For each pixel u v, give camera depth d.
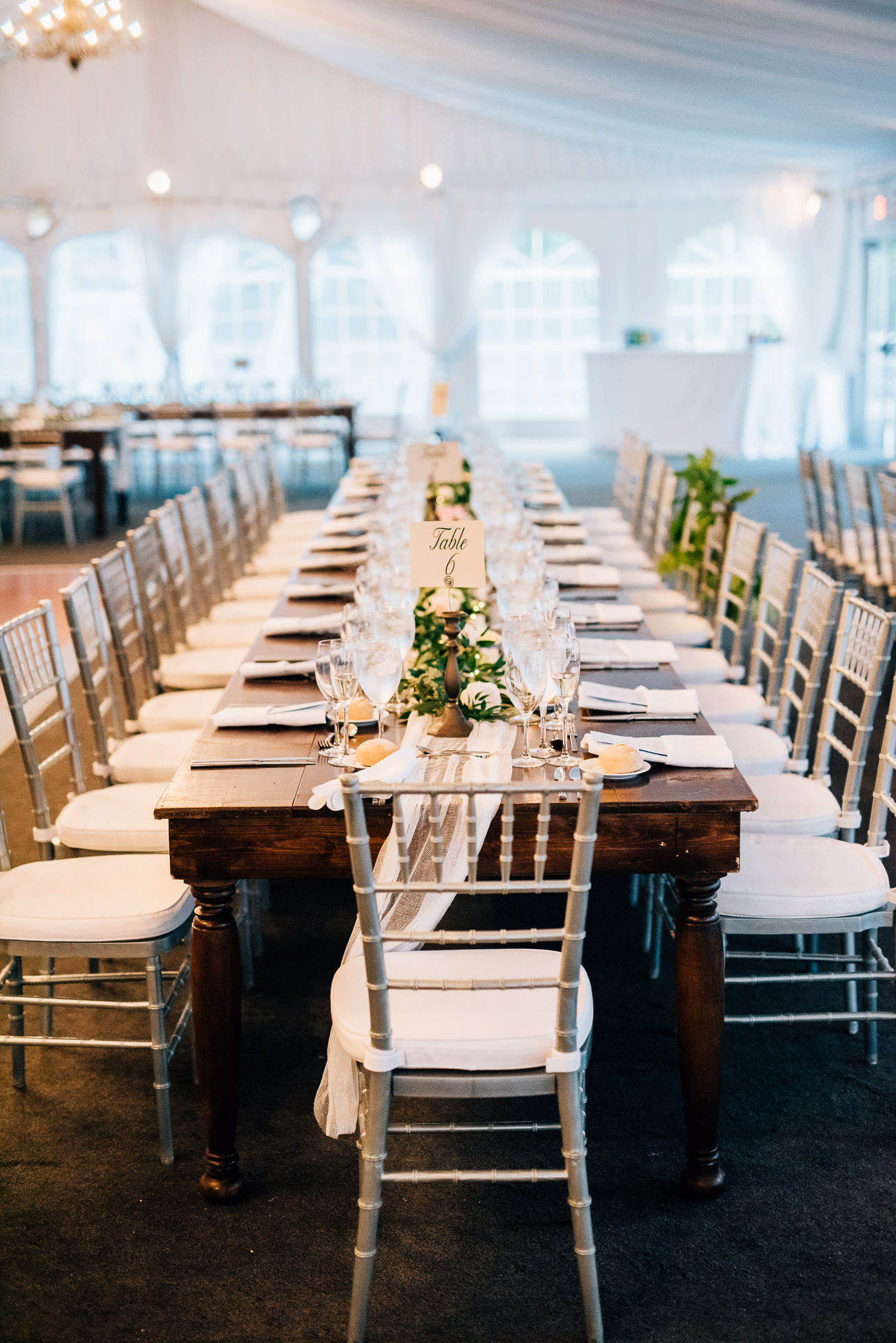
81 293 14.53
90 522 10.61
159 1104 2.43
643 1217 2.28
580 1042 2.03
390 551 4.16
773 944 3.27
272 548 6.56
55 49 8.16
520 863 2.23
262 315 14.67
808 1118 2.56
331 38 11.20
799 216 13.80
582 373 15.12
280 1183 2.39
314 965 3.22
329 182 13.98
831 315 13.95
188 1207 2.33
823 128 10.16
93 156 13.74
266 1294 2.11
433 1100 2.68
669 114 10.41
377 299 14.78
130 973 2.43
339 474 13.05
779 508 9.98
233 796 2.24
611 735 2.44
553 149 13.92
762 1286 2.10
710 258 14.68
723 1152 2.45
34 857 3.77
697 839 2.19
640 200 14.36
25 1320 2.05
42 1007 3.07
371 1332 2.02
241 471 6.30
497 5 7.43
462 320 14.44
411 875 2.19
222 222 14.01
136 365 14.77
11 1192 2.37
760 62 7.31
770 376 14.00
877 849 2.75
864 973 2.53
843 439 14.28
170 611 4.48
